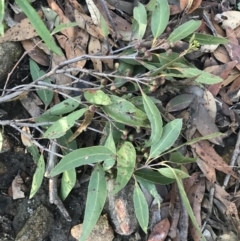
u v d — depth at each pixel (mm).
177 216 536
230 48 576
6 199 524
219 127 578
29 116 530
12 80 530
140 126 469
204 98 550
